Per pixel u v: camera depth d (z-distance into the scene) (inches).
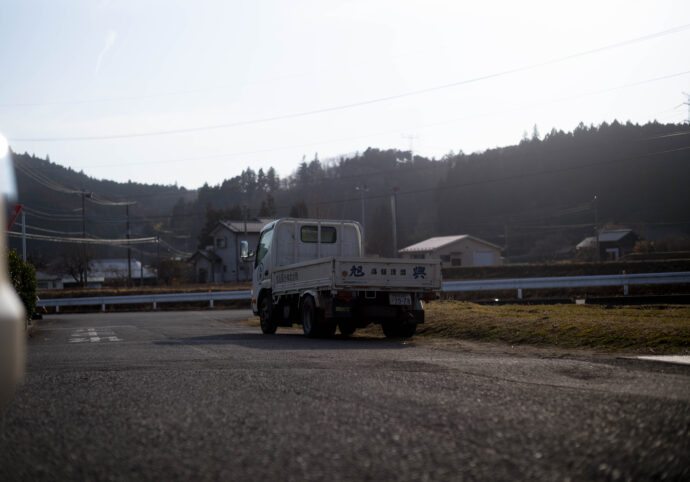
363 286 454.9
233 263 2583.7
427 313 578.6
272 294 563.5
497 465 115.6
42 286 2920.8
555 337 381.1
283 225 576.4
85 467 120.3
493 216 3560.5
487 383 215.0
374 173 4153.5
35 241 2849.4
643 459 119.1
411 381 221.6
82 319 964.6
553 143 3503.9
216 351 357.7
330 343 421.7
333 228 594.6
